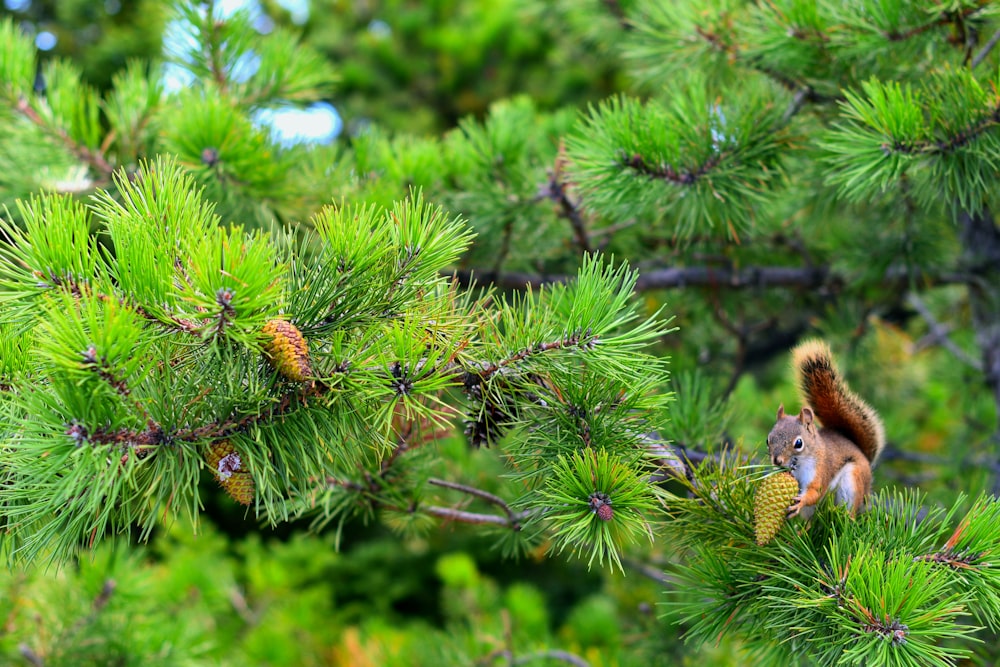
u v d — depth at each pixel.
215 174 2.10
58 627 2.22
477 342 1.70
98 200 1.65
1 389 1.66
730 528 1.74
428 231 1.66
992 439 2.76
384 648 2.94
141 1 5.11
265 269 1.57
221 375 1.60
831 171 2.09
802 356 1.86
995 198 2.03
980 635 2.10
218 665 2.39
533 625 3.22
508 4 5.21
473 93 5.45
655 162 2.03
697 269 2.42
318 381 1.62
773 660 1.74
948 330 3.15
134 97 2.27
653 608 2.43
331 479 1.93
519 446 1.73
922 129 1.92
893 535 1.71
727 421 2.01
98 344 1.53
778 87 2.16
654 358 1.68
